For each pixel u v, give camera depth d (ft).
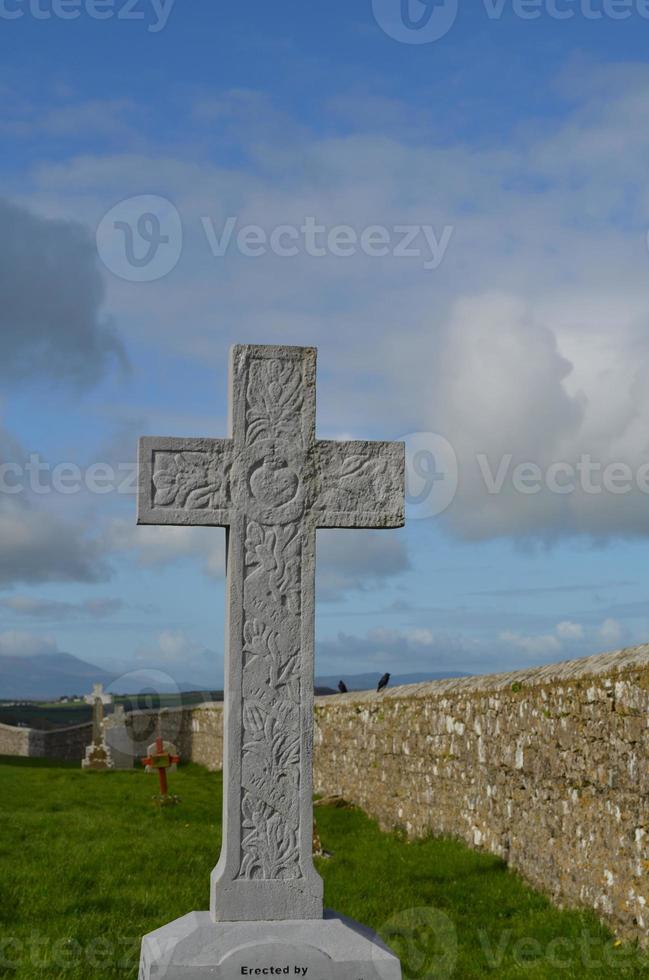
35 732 123.13
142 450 22.68
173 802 59.21
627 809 30.45
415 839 48.80
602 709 32.14
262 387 23.16
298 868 22.24
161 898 33.19
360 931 22.09
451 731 46.44
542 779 36.63
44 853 40.65
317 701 69.10
